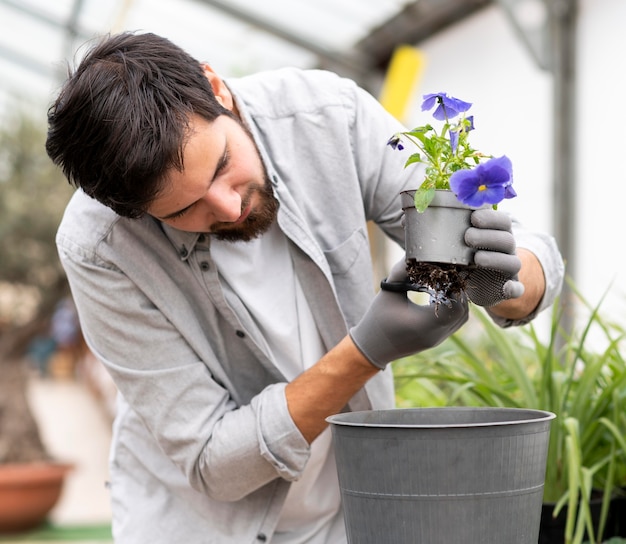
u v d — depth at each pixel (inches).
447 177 40.3
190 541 54.6
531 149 157.9
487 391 63.2
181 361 51.2
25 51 263.9
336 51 210.7
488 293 42.3
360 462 38.9
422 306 45.4
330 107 53.4
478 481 37.5
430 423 45.1
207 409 50.8
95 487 232.7
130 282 50.4
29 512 182.4
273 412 48.4
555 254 51.4
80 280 50.9
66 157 44.3
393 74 151.3
